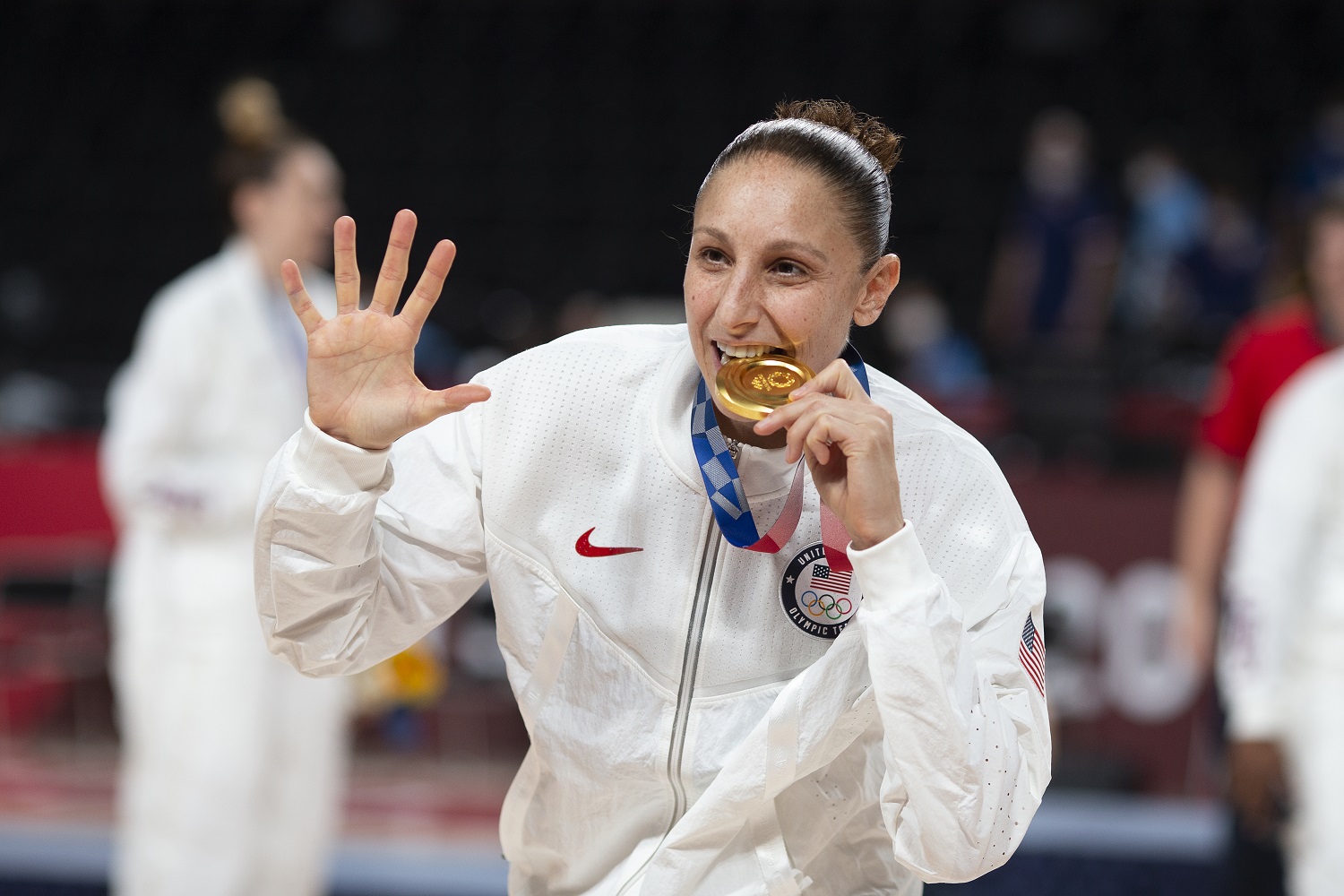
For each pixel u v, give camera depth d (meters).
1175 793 17.61
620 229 39.12
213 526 11.86
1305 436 9.51
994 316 30.72
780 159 4.97
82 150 40.66
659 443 5.31
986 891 12.66
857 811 5.52
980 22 40.72
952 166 38.72
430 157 40.44
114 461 12.07
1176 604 17.72
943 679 4.74
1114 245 29.30
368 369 5.00
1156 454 21.73
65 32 42.41
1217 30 39.81
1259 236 30.06
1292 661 9.56
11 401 25.09
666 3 41.84
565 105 40.94
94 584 20.00
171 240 39.25
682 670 5.30
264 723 11.86
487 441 5.41
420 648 15.55
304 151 12.51
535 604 5.40
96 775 18.39
